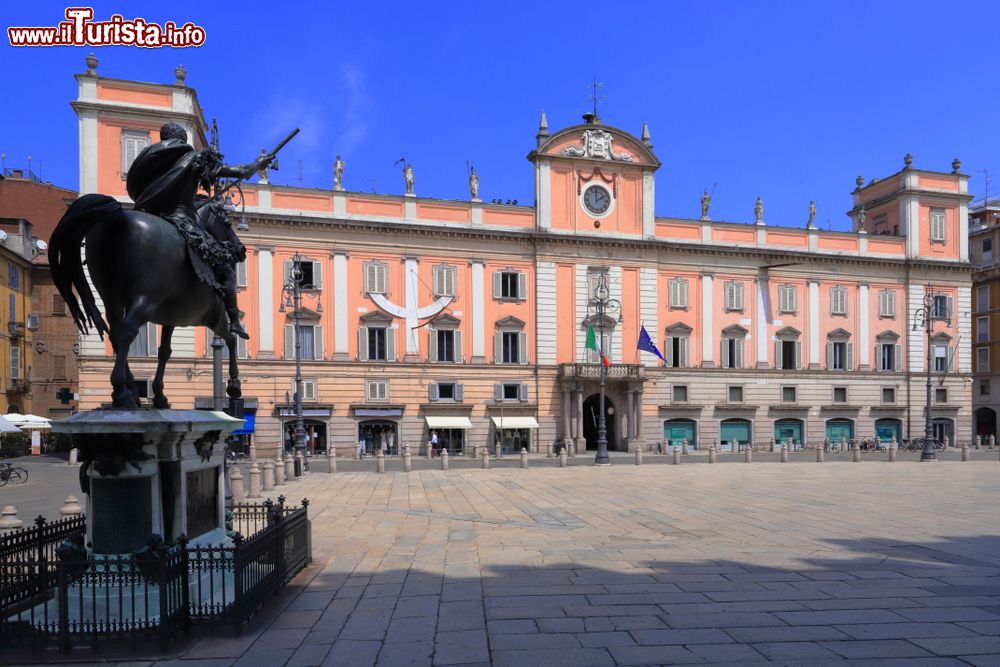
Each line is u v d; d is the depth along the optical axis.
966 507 19.83
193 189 9.41
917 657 7.53
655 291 52.59
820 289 56.78
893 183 60.44
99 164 40.25
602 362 39.94
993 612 9.19
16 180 57.62
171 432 8.20
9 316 49.78
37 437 46.47
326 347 46.03
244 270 44.56
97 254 8.20
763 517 17.80
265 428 44.28
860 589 10.38
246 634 8.44
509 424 48.47
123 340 7.98
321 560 12.61
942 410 58.28
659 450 51.00
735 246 54.28
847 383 56.69
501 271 49.81
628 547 13.71
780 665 7.32
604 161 51.81
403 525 16.61
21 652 7.75
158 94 41.44
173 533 8.43
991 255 65.56
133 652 7.70
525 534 15.29
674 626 8.61
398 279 47.78
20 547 8.99
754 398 54.53
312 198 46.09
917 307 58.34
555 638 8.22
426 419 47.34
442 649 7.89
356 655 7.73
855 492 23.83
